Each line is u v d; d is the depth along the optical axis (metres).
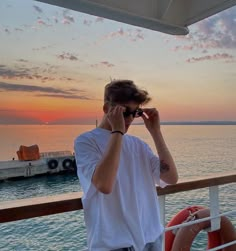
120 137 1.01
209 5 2.09
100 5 1.86
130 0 1.99
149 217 1.16
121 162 1.12
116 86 1.12
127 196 1.09
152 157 1.23
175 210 2.37
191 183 1.59
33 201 1.17
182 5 2.22
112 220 1.05
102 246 1.01
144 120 1.31
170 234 1.82
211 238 1.90
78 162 1.06
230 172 1.89
